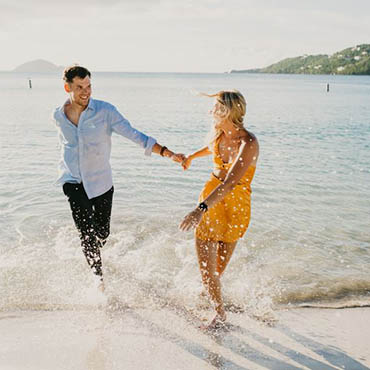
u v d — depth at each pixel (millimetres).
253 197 6016
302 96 41625
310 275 3791
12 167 7480
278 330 2955
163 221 5008
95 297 3303
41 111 19797
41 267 3775
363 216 5305
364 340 2838
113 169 7496
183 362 2551
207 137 3182
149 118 17562
